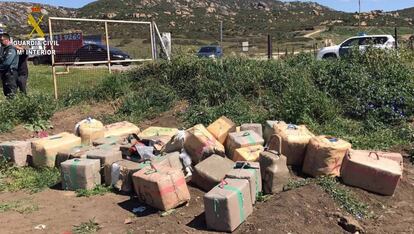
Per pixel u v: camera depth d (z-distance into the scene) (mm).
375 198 6172
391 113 9023
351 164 6277
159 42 15000
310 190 6047
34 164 7617
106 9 85500
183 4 102750
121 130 8359
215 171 6246
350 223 5496
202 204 5949
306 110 8688
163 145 7074
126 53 17719
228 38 51156
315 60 11484
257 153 6621
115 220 5668
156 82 11164
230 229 5219
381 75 10344
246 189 5457
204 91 10148
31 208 6082
